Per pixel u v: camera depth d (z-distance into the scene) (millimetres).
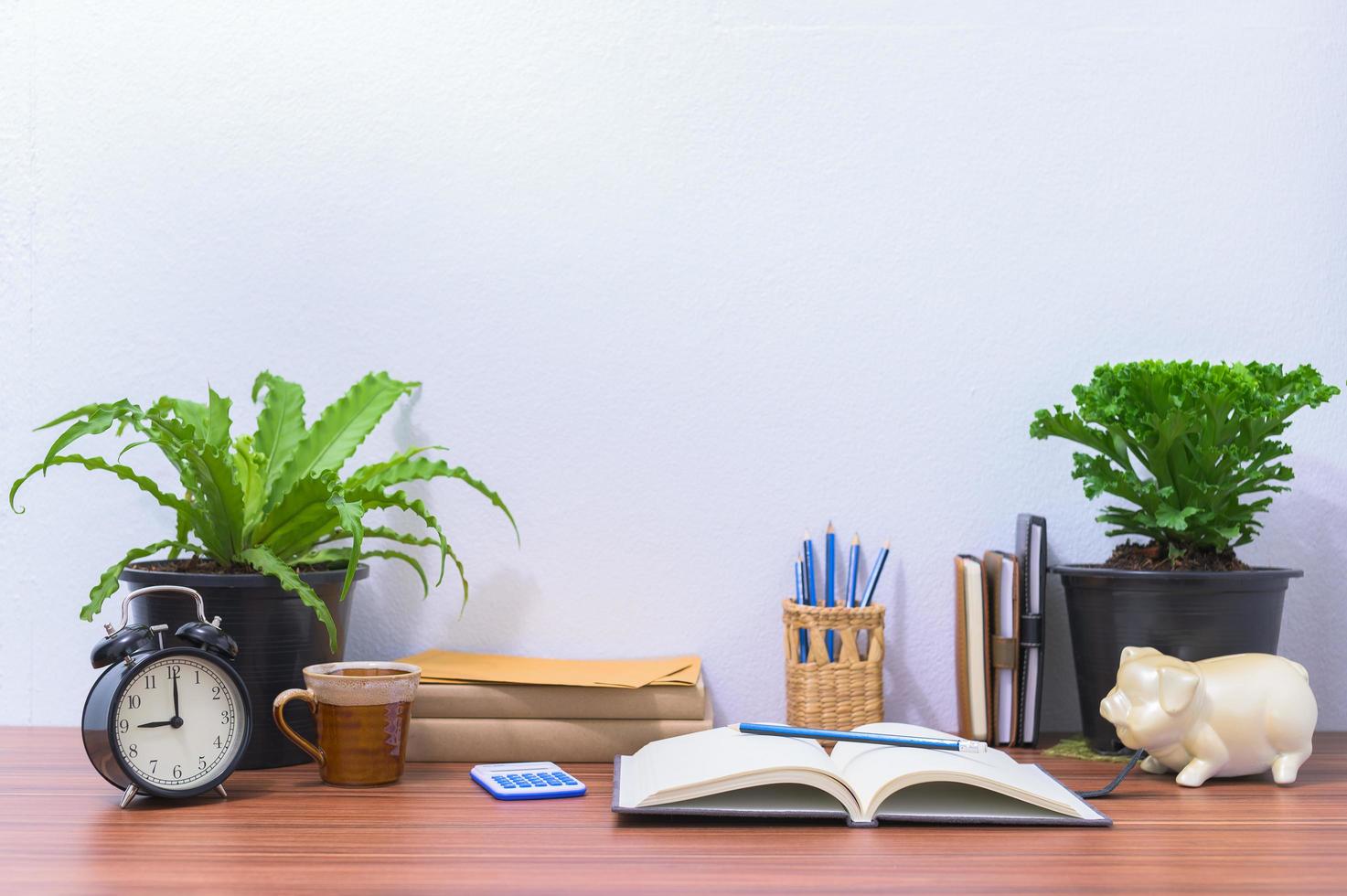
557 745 1083
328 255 1267
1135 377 1082
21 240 1257
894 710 1256
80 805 899
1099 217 1280
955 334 1271
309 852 771
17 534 1247
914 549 1261
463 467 1183
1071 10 1285
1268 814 890
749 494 1261
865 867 746
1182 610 1046
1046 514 1265
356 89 1273
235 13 1272
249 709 940
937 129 1277
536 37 1277
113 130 1265
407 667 1028
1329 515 1282
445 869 733
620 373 1265
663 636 1255
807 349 1268
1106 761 1084
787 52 1277
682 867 744
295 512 1045
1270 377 1090
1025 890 699
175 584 993
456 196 1271
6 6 1264
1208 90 1287
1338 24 1295
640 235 1268
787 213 1272
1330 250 1289
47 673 1245
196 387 1260
